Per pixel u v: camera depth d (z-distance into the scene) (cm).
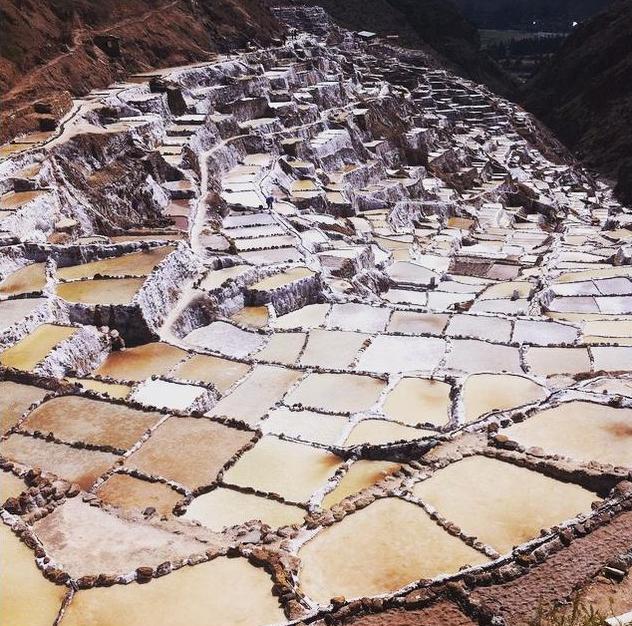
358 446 2775
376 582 1945
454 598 1823
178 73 8412
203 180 6731
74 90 7200
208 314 4438
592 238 7969
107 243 4931
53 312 3984
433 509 2200
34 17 7569
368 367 3759
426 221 8444
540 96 18175
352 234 6850
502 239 8112
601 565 1903
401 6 19875
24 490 2484
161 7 10038
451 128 12938
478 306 5138
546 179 12106
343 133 9238
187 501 2542
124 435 2988
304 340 4134
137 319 4047
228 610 1883
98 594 1964
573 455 2466
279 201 6931
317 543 2105
